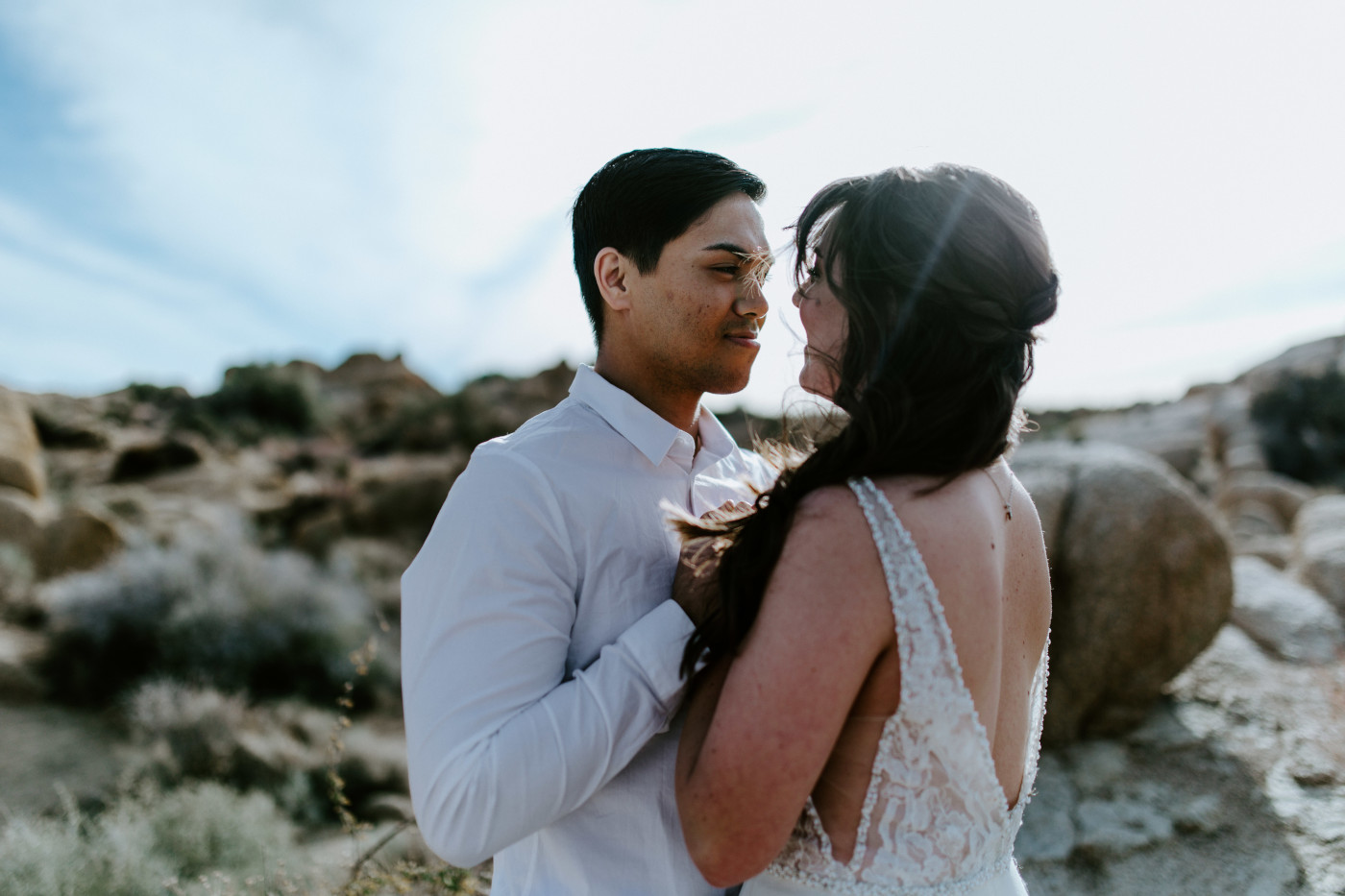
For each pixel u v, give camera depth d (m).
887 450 0.93
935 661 0.89
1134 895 2.55
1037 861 2.76
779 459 1.12
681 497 1.35
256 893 2.88
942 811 0.95
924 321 0.95
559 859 1.15
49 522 8.80
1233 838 2.72
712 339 1.31
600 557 1.18
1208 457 22.61
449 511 1.12
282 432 25.73
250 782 4.77
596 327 1.44
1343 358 27.84
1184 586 3.34
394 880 2.42
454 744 1.00
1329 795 2.87
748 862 0.88
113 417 20.39
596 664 1.07
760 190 1.36
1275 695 3.55
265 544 11.79
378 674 7.15
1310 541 5.48
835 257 1.00
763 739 0.85
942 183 0.96
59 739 5.46
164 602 6.99
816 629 0.86
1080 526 3.44
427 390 39.06
